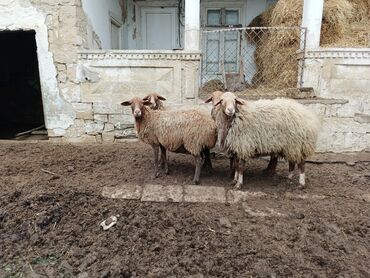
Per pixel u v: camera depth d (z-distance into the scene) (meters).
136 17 9.29
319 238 3.03
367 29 6.64
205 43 9.19
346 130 5.59
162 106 4.94
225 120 3.82
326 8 6.64
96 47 6.81
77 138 6.31
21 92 9.66
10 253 2.91
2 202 3.62
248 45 8.77
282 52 6.95
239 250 2.87
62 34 5.82
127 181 4.28
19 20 5.82
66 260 2.81
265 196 3.91
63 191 3.87
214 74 8.45
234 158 4.18
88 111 6.16
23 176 4.43
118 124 6.17
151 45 9.55
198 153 4.08
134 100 4.01
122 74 5.97
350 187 4.23
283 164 5.09
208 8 9.09
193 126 3.94
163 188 4.04
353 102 5.48
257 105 3.91
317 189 4.13
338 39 6.54
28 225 3.25
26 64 9.48
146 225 3.24
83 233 3.16
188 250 2.88
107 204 3.65
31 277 2.63
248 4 8.96
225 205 3.70
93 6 6.57
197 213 3.48
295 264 2.70
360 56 5.52
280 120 3.79
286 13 6.95
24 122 9.70
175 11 9.29
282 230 3.17
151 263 2.74
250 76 8.83
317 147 5.61
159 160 4.77
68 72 6.00
